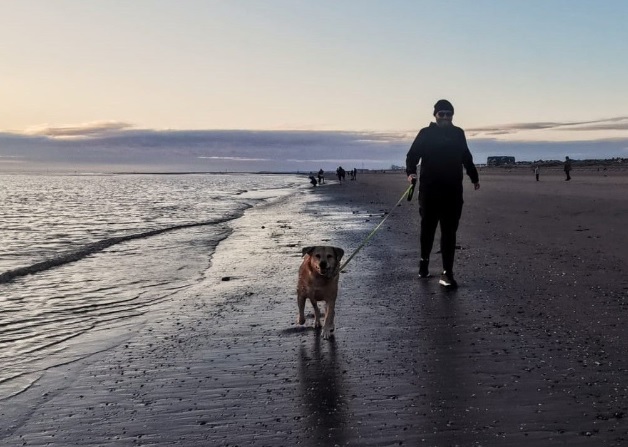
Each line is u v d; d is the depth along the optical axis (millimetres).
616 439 2854
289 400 3562
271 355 4559
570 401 3365
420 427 3084
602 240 10414
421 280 7578
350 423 3172
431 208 7203
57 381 4086
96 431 3172
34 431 3195
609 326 4961
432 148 7043
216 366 4312
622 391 3494
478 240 11344
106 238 15383
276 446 2916
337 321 5602
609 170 85188
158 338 5211
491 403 3381
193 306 6559
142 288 7824
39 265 9789
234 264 9789
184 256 10945
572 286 6664
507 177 64688
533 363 4086
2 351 4906
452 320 5422
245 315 6020
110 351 4836
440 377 3877
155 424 3246
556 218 15094
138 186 92938
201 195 51938
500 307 5840
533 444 2830
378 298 6551
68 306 6711
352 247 11273
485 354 4340
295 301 6660
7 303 6887
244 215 22750
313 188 62656
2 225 19734
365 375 3982
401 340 4828
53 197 48938
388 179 90625
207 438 3037
